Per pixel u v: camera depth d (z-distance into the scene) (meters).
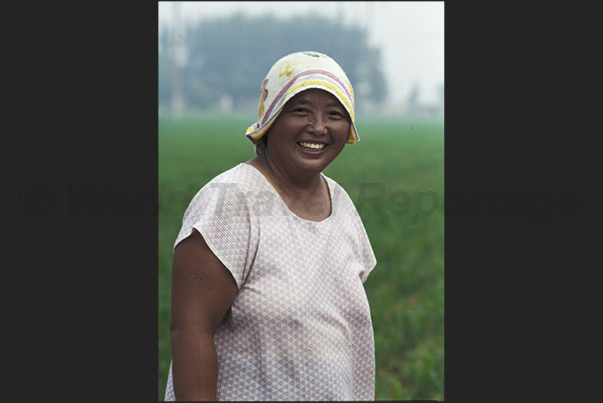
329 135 2.91
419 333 7.16
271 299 2.79
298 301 2.80
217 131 31.22
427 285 8.83
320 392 2.81
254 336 2.81
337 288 2.96
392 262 9.89
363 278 3.27
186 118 43.12
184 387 2.72
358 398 3.08
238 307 2.82
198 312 2.76
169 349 6.10
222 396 2.87
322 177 3.27
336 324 2.91
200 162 18.91
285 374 2.79
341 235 3.09
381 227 12.17
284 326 2.79
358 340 3.04
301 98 2.86
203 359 2.73
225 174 2.94
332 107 2.88
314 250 2.93
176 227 10.22
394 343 6.74
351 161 21.22
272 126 2.96
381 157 22.66
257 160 3.08
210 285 2.76
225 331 2.89
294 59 2.93
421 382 5.86
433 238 11.59
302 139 2.90
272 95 2.92
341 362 2.90
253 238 2.82
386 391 5.85
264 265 2.81
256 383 2.81
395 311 7.86
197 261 2.77
